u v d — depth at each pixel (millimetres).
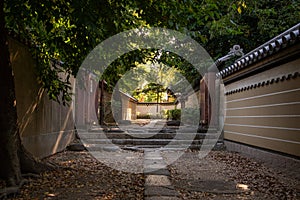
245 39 12102
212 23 7914
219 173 5703
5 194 3857
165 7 4914
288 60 5680
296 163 5312
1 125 4410
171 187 4367
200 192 4324
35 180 4746
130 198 3967
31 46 5988
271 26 10992
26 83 6062
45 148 7160
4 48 4449
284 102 5875
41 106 6891
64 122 8781
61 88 6340
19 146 4855
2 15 4398
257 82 7262
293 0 11203
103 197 3998
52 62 6965
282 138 5941
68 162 6645
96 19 4430
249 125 7793
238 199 4000
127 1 4883
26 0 4449
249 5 10016
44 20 4734
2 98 4434
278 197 4105
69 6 4691
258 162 6910
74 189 4363
